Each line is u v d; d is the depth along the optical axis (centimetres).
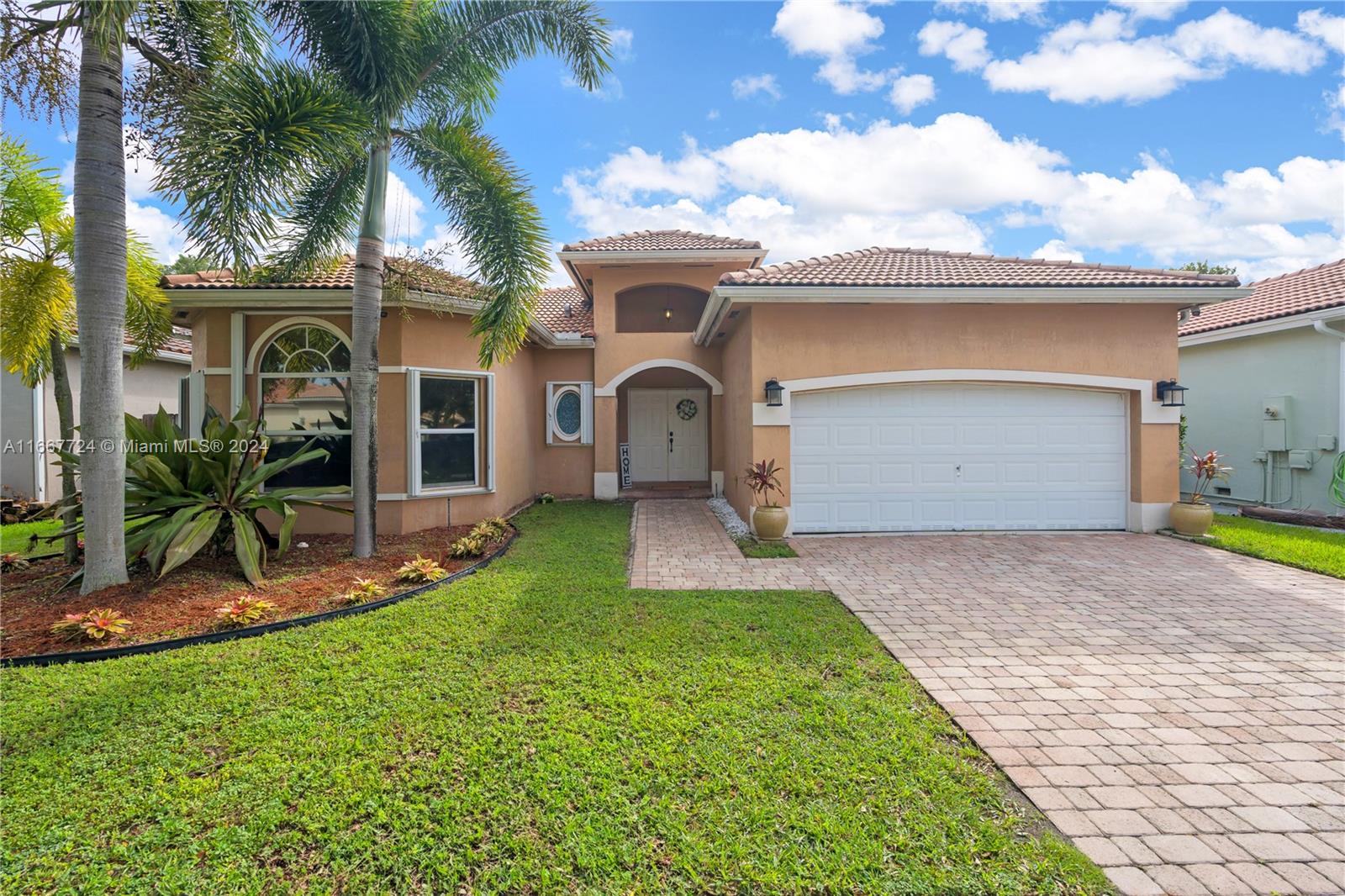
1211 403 1451
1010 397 1063
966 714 408
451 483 1084
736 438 1238
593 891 250
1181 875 265
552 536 1005
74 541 749
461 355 1084
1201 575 780
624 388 1752
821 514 1053
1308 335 1242
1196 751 365
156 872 260
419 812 295
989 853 274
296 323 983
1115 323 1041
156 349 922
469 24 813
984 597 683
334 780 320
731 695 423
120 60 601
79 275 592
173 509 718
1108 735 381
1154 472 1045
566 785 316
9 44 563
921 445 1059
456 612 595
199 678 442
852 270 1092
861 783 324
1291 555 861
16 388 1315
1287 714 412
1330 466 1202
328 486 992
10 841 276
